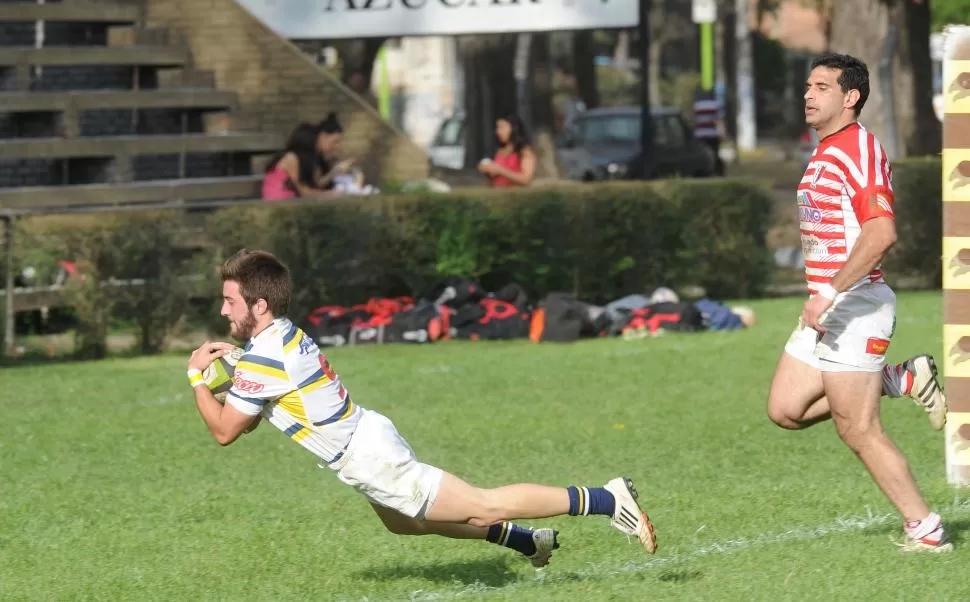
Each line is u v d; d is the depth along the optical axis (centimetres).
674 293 6319
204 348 2269
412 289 6162
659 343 5478
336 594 2442
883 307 2422
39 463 3631
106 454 3731
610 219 6500
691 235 6706
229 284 2209
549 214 6347
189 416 4247
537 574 2514
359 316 5756
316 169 6875
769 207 6925
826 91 2420
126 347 5744
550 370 4906
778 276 7544
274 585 2511
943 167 2877
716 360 5019
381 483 2217
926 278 7144
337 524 2953
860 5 9469
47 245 5453
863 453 2475
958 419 3009
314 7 8131
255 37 8225
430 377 4828
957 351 2970
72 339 5666
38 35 7525
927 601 2205
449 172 12625
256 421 2273
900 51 11044
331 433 2206
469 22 7762
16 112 7150
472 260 6178
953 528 2656
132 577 2583
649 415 4097
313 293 5881
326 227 5888
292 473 3494
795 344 2550
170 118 7831
